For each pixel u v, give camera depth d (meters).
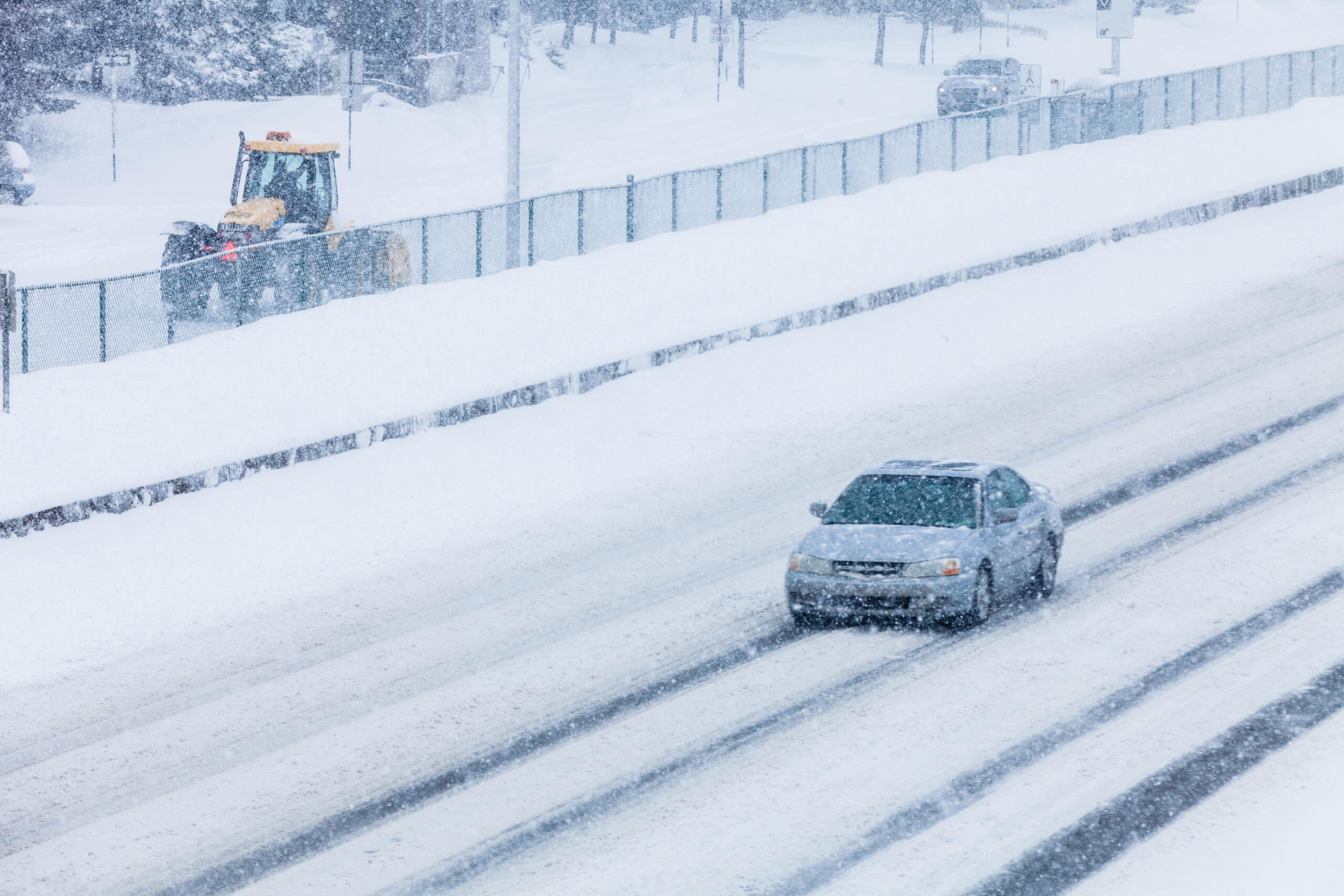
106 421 37.12
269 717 23.55
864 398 43.56
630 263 52.78
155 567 31.12
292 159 55.31
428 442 38.56
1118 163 67.56
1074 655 24.48
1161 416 40.66
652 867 17.73
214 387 39.91
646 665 25.09
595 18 189.12
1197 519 32.25
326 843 18.95
